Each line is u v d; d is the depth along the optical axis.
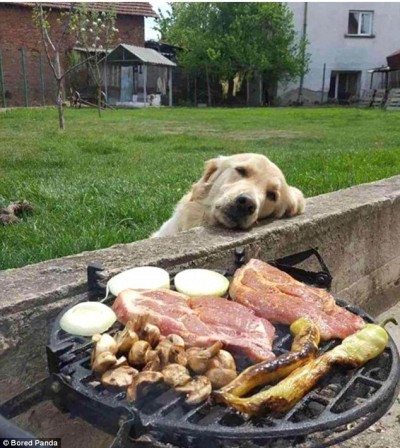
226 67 12.41
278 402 0.47
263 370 0.50
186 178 2.37
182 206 1.22
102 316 0.58
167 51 13.92
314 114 8.42
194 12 12.71
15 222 1.57
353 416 0.47
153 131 5.19
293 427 0.45
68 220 1.60
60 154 3.18
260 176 1.12
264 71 12.72
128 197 1.92
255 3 12.17
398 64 11.62
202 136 4.75
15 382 0.65
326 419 0.46
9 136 4.21
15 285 0.69
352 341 0.56
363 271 1.36
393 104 10.93
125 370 0.49
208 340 0.54
